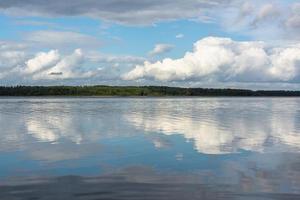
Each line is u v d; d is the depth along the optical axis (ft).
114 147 74.74
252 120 142.00
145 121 135.85
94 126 116.78
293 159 61.67
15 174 51.70
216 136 91.81
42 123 126.82
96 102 365.40
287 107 265.75
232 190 44.09
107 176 50.60
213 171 53.31
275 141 83.20
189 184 46.44
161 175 51.03
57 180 48.47
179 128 110.83
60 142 81.92
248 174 51.42
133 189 44.37
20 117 154.81
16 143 80.18
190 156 64.64
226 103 354.54
